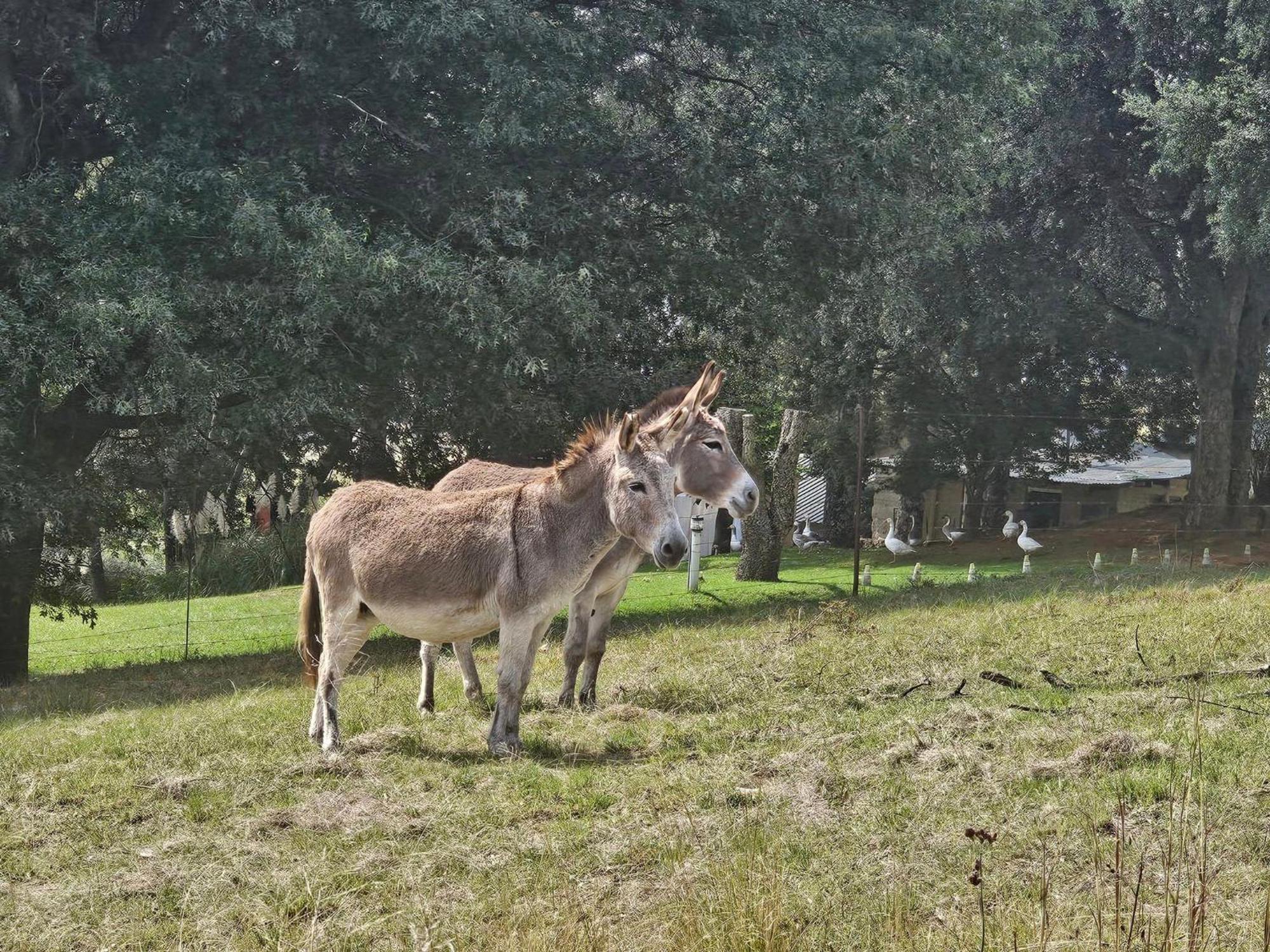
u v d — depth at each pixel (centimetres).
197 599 2636
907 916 502
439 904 559
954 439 3406
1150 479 3741
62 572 1769
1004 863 555
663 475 782
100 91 1577
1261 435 3419
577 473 809
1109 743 696
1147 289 3616
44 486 1513
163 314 1396
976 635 1133
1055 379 3466
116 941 538
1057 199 3300
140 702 1262
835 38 1909
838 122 1905
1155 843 557
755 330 2261
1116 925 453
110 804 739
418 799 716
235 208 1529
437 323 1634
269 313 1537
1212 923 465
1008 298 3209
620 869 586
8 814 726
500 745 813
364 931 532
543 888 568
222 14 1549
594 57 1781
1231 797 603
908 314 2983
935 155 2186
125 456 1720
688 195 1953
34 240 1498
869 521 3644
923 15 2147
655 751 796
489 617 826
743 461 2144
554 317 1697
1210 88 2628
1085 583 1841
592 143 1853
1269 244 2652
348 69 1695
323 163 1719
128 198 1489
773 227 2003
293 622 2133
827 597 1931
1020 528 3228
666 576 2406
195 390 1482
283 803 726
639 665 1156
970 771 684
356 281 1520
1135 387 3569
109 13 1689
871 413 3356
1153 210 3366
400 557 819
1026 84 2625
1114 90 3141
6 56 1611
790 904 522
